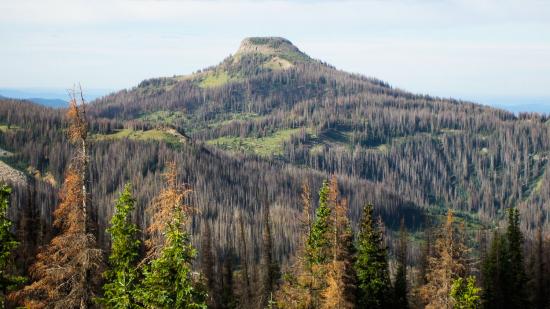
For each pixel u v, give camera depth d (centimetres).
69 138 3453
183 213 3148
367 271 6438
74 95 3444
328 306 5697
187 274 3147
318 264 5878
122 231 3725
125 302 3169
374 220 6688
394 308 7044
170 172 3234
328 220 5888
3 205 3381
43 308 3397
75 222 3438
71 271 3372
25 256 5197
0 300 3394
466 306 5272
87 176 3478
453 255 6012
